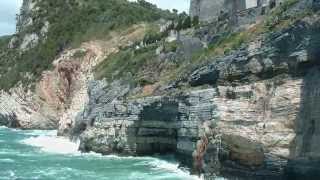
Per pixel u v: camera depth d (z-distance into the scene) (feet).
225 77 151.94
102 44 405.59
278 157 130.11
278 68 136.36
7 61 520.83
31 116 414.21
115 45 399.44
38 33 497.46
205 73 164.04
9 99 440.04
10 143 271.28
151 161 188.65
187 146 165.99
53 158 205.87
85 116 260.83
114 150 210.79
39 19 515.09
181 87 182.50
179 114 176.04
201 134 152.97
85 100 285.64
